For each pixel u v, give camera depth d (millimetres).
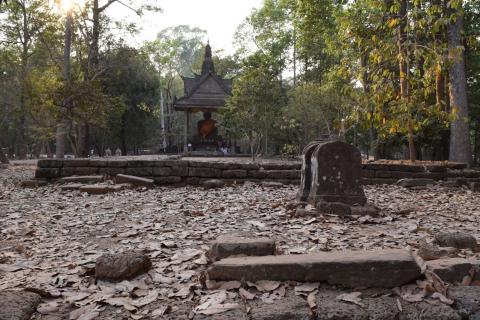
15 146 47344
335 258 3346
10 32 28844
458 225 5848
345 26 12328
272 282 3266
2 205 7609
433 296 3068
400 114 11477
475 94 24734
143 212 6793
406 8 13031
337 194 6516
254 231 5422
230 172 10547
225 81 39438
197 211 6676
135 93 42281
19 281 3551
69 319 2861
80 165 10609
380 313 2887
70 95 18609
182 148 45531
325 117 27531
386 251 3502
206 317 2854
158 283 3496
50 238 5215
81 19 23719
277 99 25500
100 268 3547
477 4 21781
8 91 24844
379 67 11500
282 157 30812
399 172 10812
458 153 16484
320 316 2873
